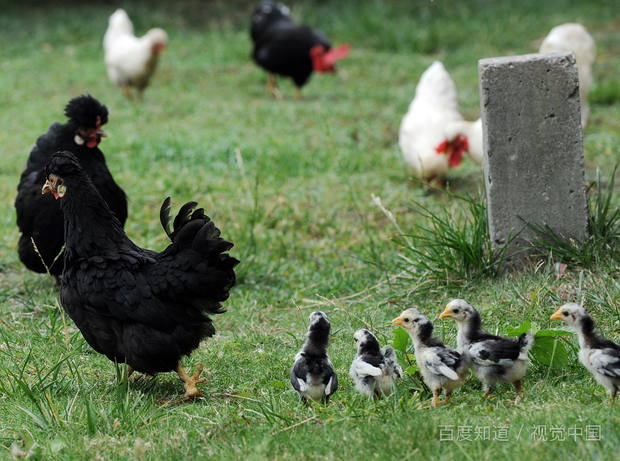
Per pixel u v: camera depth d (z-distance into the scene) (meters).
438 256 7.46
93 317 5.58
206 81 19.28
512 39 21.61
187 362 6.27
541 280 6.76
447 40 21.78
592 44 11.86
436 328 6.38
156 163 12.73
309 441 4.40
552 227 7.12
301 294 8.10
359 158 12.67
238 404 5.36
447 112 11.29
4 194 11.30
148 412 5.27
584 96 12.03
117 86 18.62
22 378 5.69
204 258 5.29
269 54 16.98
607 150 11.80
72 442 4.78
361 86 18.36
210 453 4.43
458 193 10.94
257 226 9.87
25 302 7.69
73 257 5.70
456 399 5.02
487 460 3.91
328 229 9.98
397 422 4.43
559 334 5.04
